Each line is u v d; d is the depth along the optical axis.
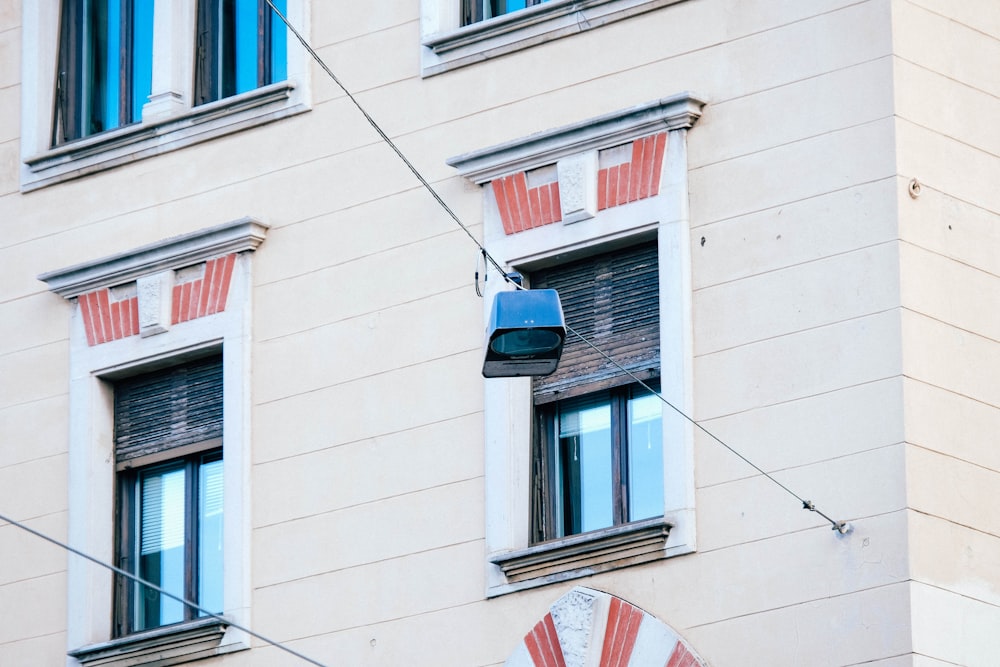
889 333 21.80
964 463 21.88
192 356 25.83
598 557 22.72
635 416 23.27
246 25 26.61
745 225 22.72
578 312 23.69
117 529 26.09
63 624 25.92
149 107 26.72
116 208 26.75
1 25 28.05
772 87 22.88
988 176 22.86
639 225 23.20
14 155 27.59
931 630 21.20
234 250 25.61
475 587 23.39
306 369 25.00
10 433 26.78
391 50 25.28
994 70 23.23
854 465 21.69
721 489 22.27
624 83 23.72
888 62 22.38
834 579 21.55
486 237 24.09
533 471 23.64
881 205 22.11
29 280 27.11
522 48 24.41
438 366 24.19
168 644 25.00
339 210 25.20
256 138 25.94
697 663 21.94
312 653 24.22
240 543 24.84
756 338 22.44
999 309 22.58
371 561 24.09
